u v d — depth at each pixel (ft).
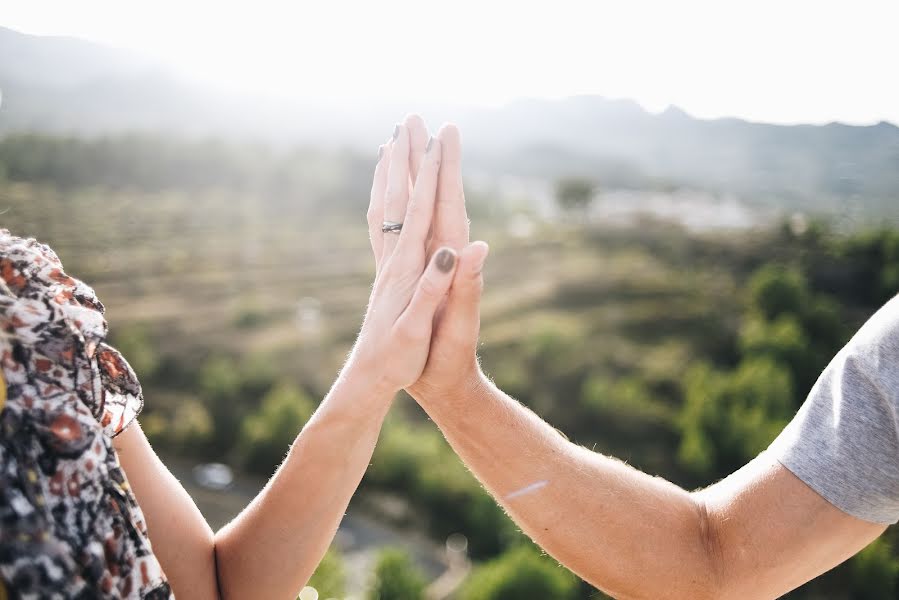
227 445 180.86
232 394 199.62
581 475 5.01
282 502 4.35
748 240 293.43
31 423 3.27
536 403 183.83
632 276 274.36
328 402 4.39
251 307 256.32
